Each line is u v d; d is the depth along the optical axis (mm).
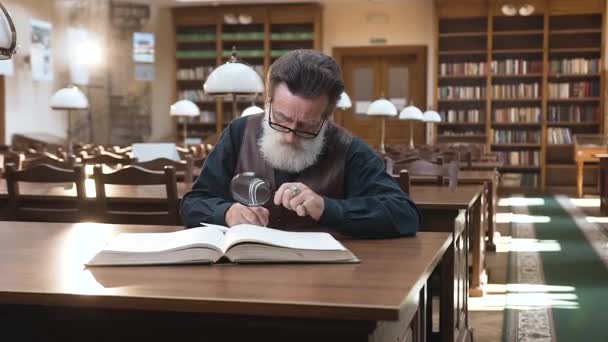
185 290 1370
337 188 2102
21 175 3887
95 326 1471
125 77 15375
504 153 14352
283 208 2082
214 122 15750
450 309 2947
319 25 14945
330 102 1948
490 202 6824
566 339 3826
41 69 13523
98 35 15086
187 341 1418
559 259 6379
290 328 1328
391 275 1513
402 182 3688
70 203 4148
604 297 4855
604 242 7340
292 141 1976
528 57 14391
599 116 13977
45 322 1496
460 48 14664
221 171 2176
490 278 5590
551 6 13906
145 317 1439
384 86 15242
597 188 13477
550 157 14531
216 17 15312
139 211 4090
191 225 2055
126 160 6660
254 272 1542
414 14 14844
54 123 14344
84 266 1608
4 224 2352
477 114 14469
